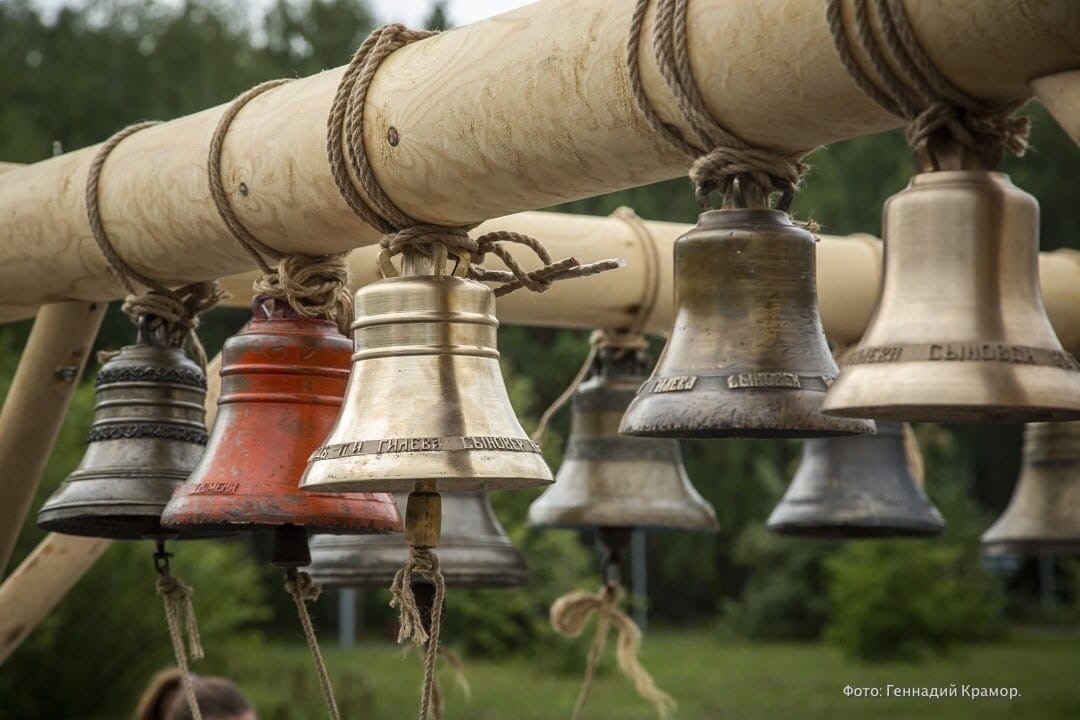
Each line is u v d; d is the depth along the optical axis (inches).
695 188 115.0
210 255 149.9
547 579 896.9
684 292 117.1
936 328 95.0
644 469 204.4
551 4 119.3
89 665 648.4
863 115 103.2
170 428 151.3
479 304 122.3
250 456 135.9
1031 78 93.0
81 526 156.9
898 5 93.6
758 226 114.2
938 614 1049.5
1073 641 1168.8
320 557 201.9
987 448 1391.5
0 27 1332.4
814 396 112.7
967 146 97.3
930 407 96.7
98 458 150.3
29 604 194.2
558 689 887.1
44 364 179.3
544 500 207.5
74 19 1342.3
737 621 1277.1
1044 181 1188.5
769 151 111.3
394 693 858.1
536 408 1166.3
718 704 873.5
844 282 212.8
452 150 122.9
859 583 1053.8
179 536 160.9
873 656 1053.2
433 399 117.3
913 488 213.3
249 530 155.6
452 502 206.8
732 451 1349.7
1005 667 1010.1
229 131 142.9
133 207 152.6
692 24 106.3
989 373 92.8
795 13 100.0
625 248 204.2
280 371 139.1
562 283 199.9
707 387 113.3
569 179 121.3
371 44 129.5
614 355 209.6
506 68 119.4
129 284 157.8
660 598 1473.9
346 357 141.8
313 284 143.4
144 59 1326.3
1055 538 238.2
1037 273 98.7
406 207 129.0
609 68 112.7
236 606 722.8
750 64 103.3
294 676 768.3
